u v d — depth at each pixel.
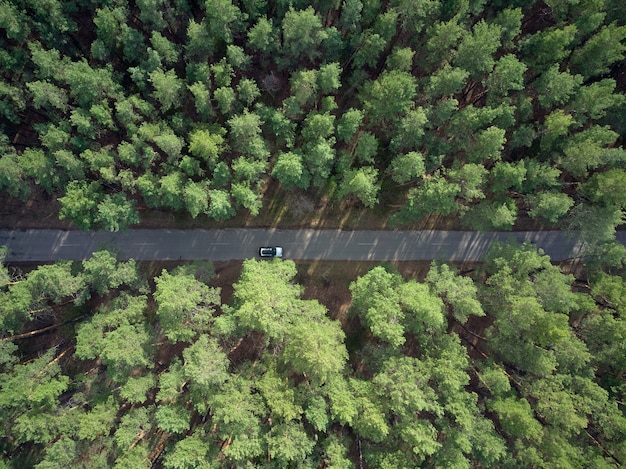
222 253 58.38
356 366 56.53
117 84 48.16
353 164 57.16
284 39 47.75
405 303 47.59
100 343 46.72
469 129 50.25
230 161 54.22
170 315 46.72
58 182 49.47
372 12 48.41
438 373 47.62
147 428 47.72
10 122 52.53
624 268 55.94
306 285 58.53
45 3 45.09
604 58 49.38
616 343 48.81
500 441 47.75
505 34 49.62
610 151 48.31
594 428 49.66
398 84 46.50
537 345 51.25
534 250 49.84
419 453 46.97
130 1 50.41
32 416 45.50
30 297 46.94
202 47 47.62
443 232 59.59
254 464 48.38
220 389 47.62
